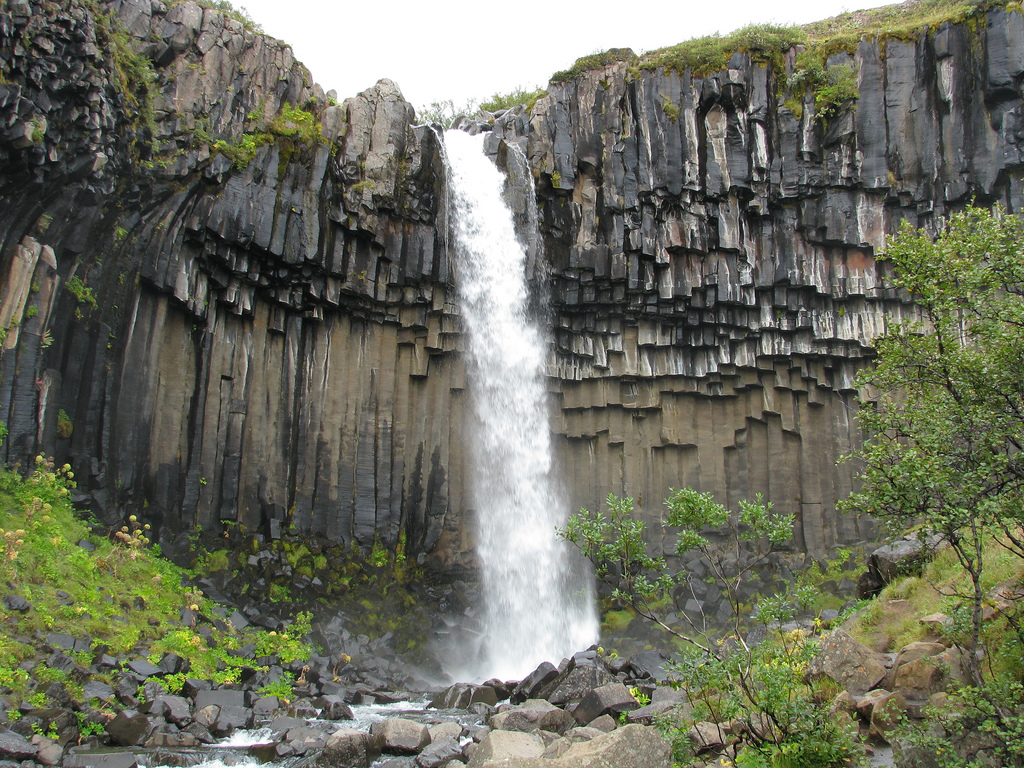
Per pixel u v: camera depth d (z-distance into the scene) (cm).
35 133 1287
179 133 1700
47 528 1347
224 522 1820
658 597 2178
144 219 1666
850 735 755
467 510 2209
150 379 1703
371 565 2028
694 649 845
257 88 1912
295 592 1842
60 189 1422
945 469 740
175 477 1742
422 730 1120
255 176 1864
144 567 1530
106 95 1481
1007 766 656
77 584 1319
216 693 1255
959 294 786
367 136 2106
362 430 2106
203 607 1571
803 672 912
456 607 2108
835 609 1983
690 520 840
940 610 1027
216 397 1852
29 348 1405
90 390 1550
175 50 1744
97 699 1102
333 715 1299
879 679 902
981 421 744
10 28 1245
